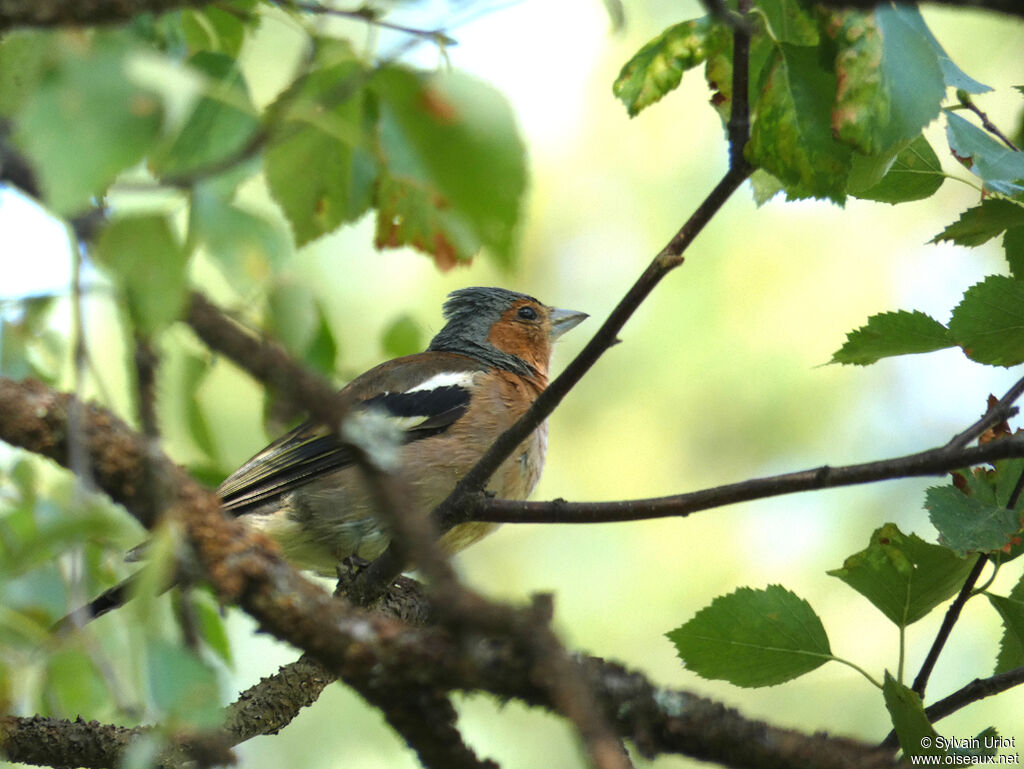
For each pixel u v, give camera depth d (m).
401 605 8.20
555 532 14.46
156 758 5.60
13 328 6.54
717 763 4.46
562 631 4.55
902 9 4.70
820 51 4.91
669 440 14.73
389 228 4.86
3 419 4.50
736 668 6.25
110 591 7.08
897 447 14.50
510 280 3.61
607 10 4.11
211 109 3.87
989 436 6.16
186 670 3.40
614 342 6.02
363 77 3.62
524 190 3.52
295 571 4.58
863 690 13.06
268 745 12.57
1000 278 6.14
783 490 5.79
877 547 6.09
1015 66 14.02
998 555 6.21
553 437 14.98
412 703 4.42
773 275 14.93
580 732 3.86
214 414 6.84
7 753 6.11
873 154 4.77
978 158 5.83
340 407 4.09
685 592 14.04
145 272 3.31
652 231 15.05
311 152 4.67
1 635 3.81
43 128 3.06
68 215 3.40
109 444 4.50
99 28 3.58
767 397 14.67
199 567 4.43
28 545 3.74
